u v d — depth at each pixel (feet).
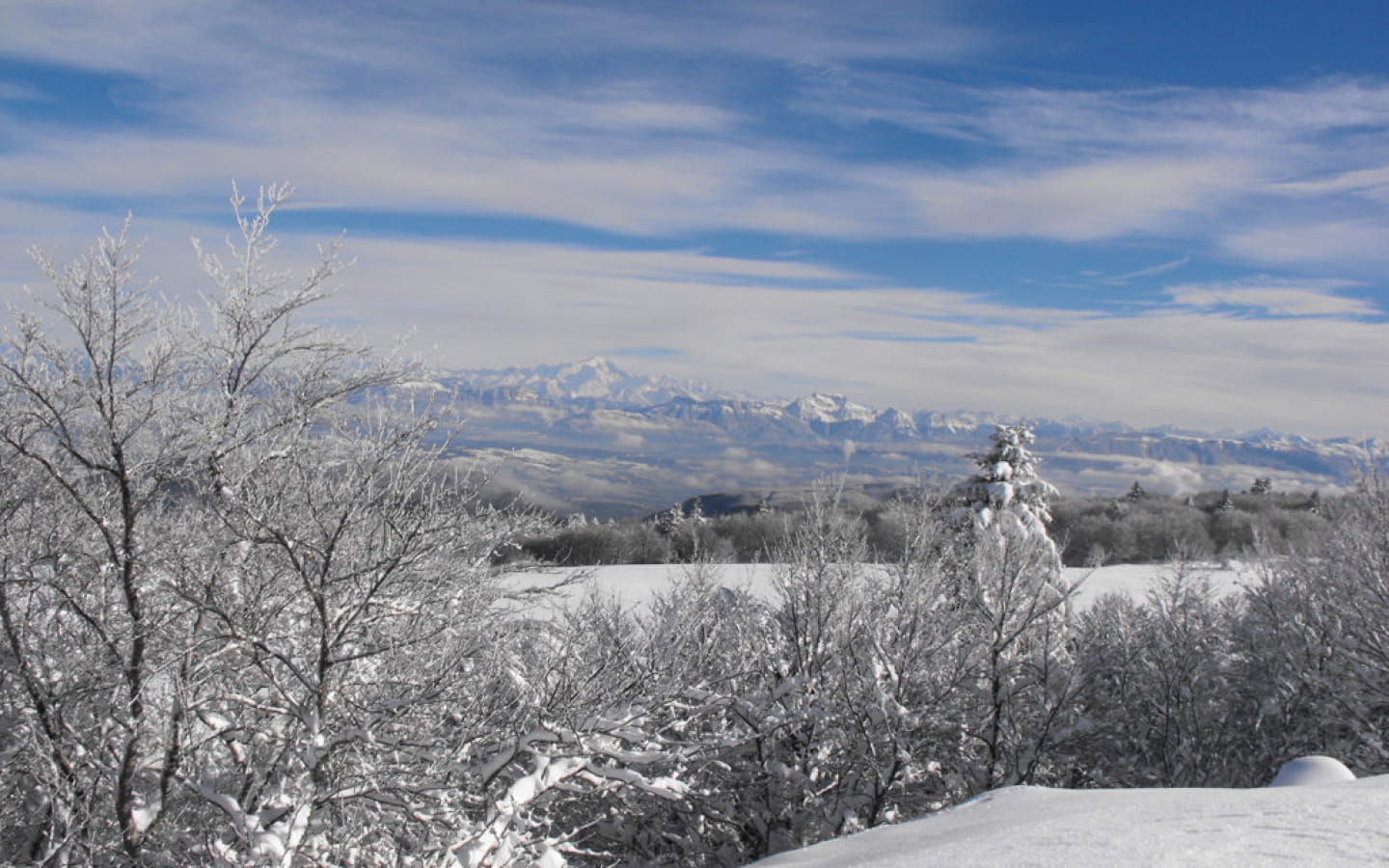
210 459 23.31
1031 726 48.03
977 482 73.31
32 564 23.15
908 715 40.06
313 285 23.66
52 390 21.65
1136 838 14.42
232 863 20.70
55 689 23.57
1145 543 222.48
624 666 31.40
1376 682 51.88
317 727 22.71
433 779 25.12
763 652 44.52
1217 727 56.75
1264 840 13.66
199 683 23.06
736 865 42.52
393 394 24.31
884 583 45.24
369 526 24.14
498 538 25.85
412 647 25.96
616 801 39.14
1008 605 44.37
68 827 22.20
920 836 19.54
